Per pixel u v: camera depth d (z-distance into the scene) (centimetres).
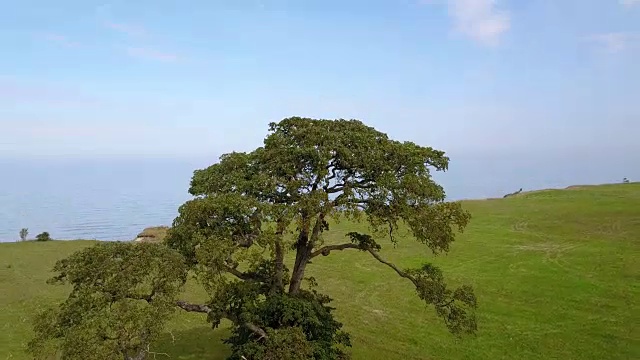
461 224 1788
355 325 2562
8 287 3145
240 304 1747
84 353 1198
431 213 1716
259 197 1684
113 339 1279
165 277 1413
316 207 1572
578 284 3031
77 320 1295
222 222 1619
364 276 3412
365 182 1762
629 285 2950
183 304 1638
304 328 1711
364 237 1966
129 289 1373
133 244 1528
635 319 2508
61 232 10125
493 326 2519
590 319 2542
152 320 1303
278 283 1822
